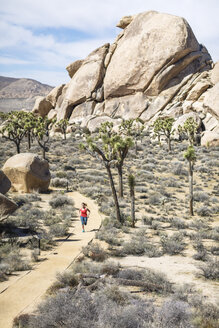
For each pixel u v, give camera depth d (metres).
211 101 65.75
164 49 77.31
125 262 11.65
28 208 19.69
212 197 29.11
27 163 25.22
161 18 81.75
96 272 9.62
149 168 42.06
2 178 15.92
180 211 24.19
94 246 12.54
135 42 82.12
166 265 11.54
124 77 81.56
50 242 13.55
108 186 32.00
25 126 45.47
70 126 83.06
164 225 19.52
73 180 33.72
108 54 88.94
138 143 64.50
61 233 14.98
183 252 13.80
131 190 18.34
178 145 60.22
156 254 12.98
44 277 9.35
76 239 14.41
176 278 9.94
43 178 26.09
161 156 51.41
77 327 5.83
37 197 23.20
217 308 6.95
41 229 15.28
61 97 100.44
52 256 11.66
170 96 77.12
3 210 13.48
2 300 7.65
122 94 83.62
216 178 37.78
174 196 29.19
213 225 20.39
